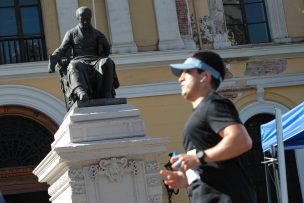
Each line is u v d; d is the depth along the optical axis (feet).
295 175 56.75
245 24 58.90
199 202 12.96
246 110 56.18
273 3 59.11
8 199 54.08
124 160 26.50
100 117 26.96
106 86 28.45
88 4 54.80
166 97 54.39
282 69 57.21
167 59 54.54
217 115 12.72
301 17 59.31
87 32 29.94
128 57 53.83
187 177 13.12
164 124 53.93
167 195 52.11
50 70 29.48
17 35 53.47
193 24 56.95
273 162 33.30
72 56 30.07
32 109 52.24
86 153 26.11
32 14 54.03
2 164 51.39
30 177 51.44
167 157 52.85
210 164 12.96
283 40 58.34
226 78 56.03
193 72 13.51
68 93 29.09
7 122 52.19
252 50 56.70
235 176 12.92
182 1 56.39
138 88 53.93
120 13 55.01
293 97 57.26
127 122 27.12
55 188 28.43
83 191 26.08
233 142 12.34
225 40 57.16
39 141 52.39
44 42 53.78
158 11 55.67
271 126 34.86
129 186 26.55
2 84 51.88
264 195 55.47
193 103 13.60
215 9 57.57
